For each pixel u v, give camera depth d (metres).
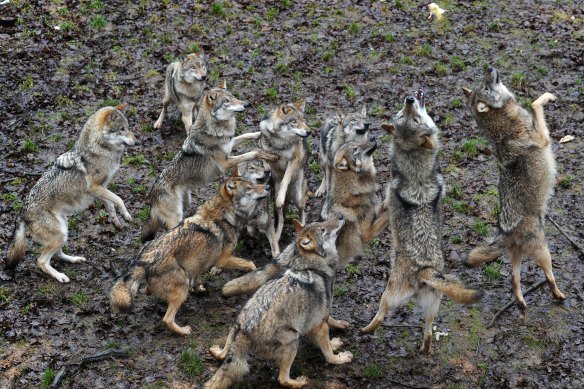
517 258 12.20
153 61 20.98
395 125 11.17
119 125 13.85
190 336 11.88
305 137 14.30
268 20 23.42
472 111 12.63
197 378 11.04
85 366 11.18
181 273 11.55
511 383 11.09
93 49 21.39
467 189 15.83
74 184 13.43
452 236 14.39
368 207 11.97
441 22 23.61
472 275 13.45
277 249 13.77
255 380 10.99
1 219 14.59
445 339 11.96
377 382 11.08
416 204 11.04
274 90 19.44
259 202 13.30
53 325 11.98
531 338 11.94
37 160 16.56
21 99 18.84
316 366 11.32
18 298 12.60
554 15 24.25
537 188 11.94
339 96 19.45
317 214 15.16
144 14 23.31
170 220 13.92
